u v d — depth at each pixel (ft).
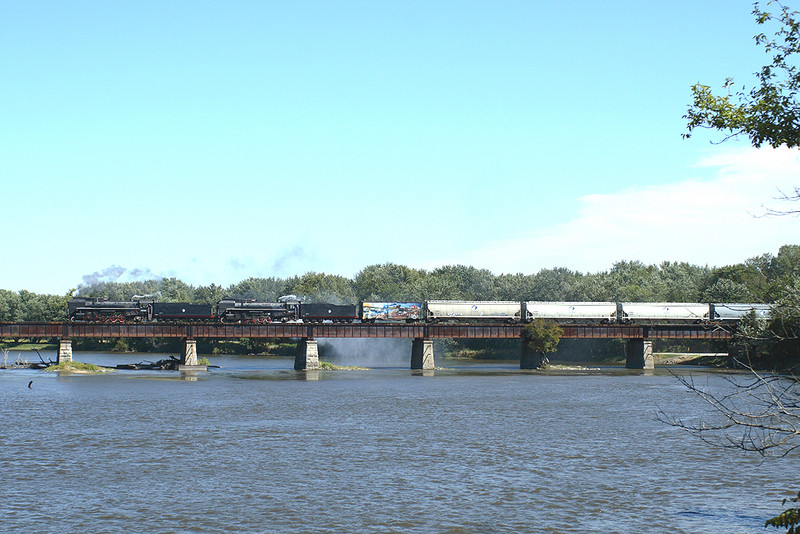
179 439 194.49
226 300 497.05
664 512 127.85
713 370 460.55
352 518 123.65
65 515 124.36
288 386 346.95
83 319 469.98
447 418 234.99
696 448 183.42
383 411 252.01
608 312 508.94
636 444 188.75
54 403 269.64
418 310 505.25
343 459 169.68
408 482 148.05
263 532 116.16
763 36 77.20
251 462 166.20
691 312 505.66
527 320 507.30
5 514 124.57
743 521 122.52
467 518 123.95
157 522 120.78
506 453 177.17
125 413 243.60
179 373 433.07
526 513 126.93
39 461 165.89
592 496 137.90
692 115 80.59
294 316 502.79
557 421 228.43
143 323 451.94
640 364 499.51
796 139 75.72
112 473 154.71
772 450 178.60
